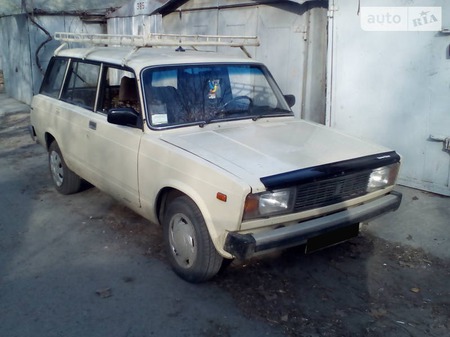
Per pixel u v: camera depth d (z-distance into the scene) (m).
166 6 10.42
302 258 4.43
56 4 13.01
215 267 3.77
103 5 13.65
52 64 6.09
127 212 5.54
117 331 3.35
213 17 9.32
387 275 4.18
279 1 7.83
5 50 15.32
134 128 4.30
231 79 4.77
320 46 7.35
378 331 3.39
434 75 5.82
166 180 3.90
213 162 3.56
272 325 3.44
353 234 4.00
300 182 3.48
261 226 3.46
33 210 5.62
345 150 4.05
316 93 7.54
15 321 3.46
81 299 3.75
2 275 4.12
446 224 5.18
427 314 3.62
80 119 5.13
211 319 3.50
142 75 4.30
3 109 12.90
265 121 4.73
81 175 5.46
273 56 8.12
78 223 5.23
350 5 6.41
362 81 6.51
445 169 5.91
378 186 4.12
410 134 6.17
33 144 8.99
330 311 3.62
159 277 4.08
